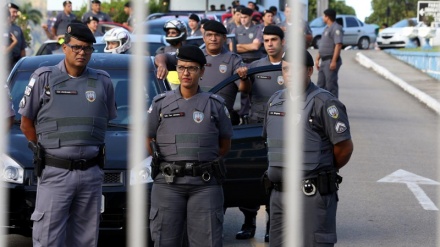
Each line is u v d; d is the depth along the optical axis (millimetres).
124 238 10602
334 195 8578
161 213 8898
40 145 9031
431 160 19375
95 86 9117
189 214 8906
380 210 14289
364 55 52438
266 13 23234
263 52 22578
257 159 11148
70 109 9016
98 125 9109
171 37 14227
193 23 24375
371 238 12391
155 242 9000
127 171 10375
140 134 5766
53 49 20750
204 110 8891
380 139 22281
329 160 8516
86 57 8992
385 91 35562
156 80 11969
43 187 9070
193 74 8805
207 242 8898
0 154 5977
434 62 39906
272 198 8656
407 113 28328
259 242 11945
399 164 18750
